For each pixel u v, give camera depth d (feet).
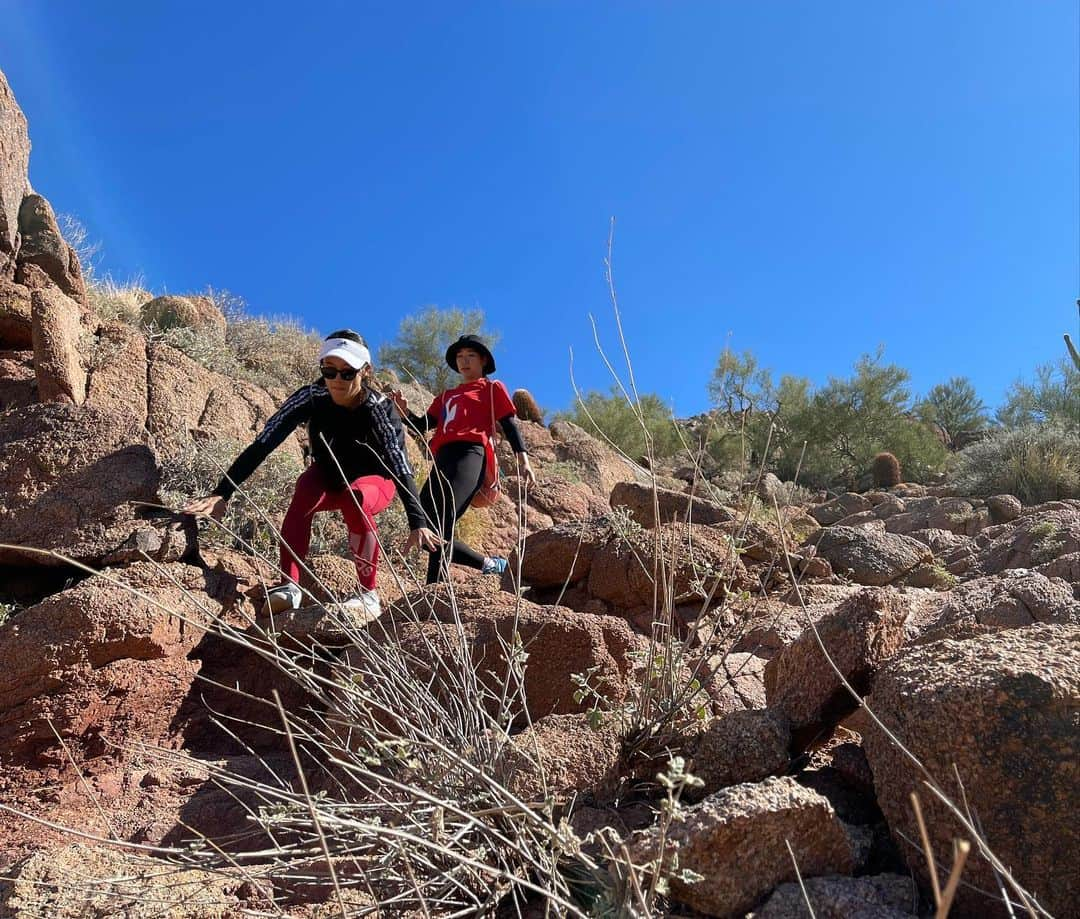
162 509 16.05
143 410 22.43
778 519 10.82
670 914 6.43
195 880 7.29
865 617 8.53
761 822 6.33
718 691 10.28
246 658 12.57
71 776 10.82
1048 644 7.06
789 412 80.28
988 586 12.89
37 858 7.58
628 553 15.66
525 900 6.71
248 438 23.80
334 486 14.15
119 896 6.87
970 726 6.31
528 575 17.13
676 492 24.59
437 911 6.65
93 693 11.09
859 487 77.46
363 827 6.02
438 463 16.92
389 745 7.27
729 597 10.03
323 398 14.16
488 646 10.70
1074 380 80.18
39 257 28.84
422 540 13.83
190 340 31.22
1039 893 6.00
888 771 6.93
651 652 9.05
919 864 6.56
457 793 7.25
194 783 10.57
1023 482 50.34
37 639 11.06
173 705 11.84
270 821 6.73
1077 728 6.06
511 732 10.35
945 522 38.70
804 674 8.80
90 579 12.09
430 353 68.59
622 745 8.70
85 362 22.89
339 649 12.09
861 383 83.92
